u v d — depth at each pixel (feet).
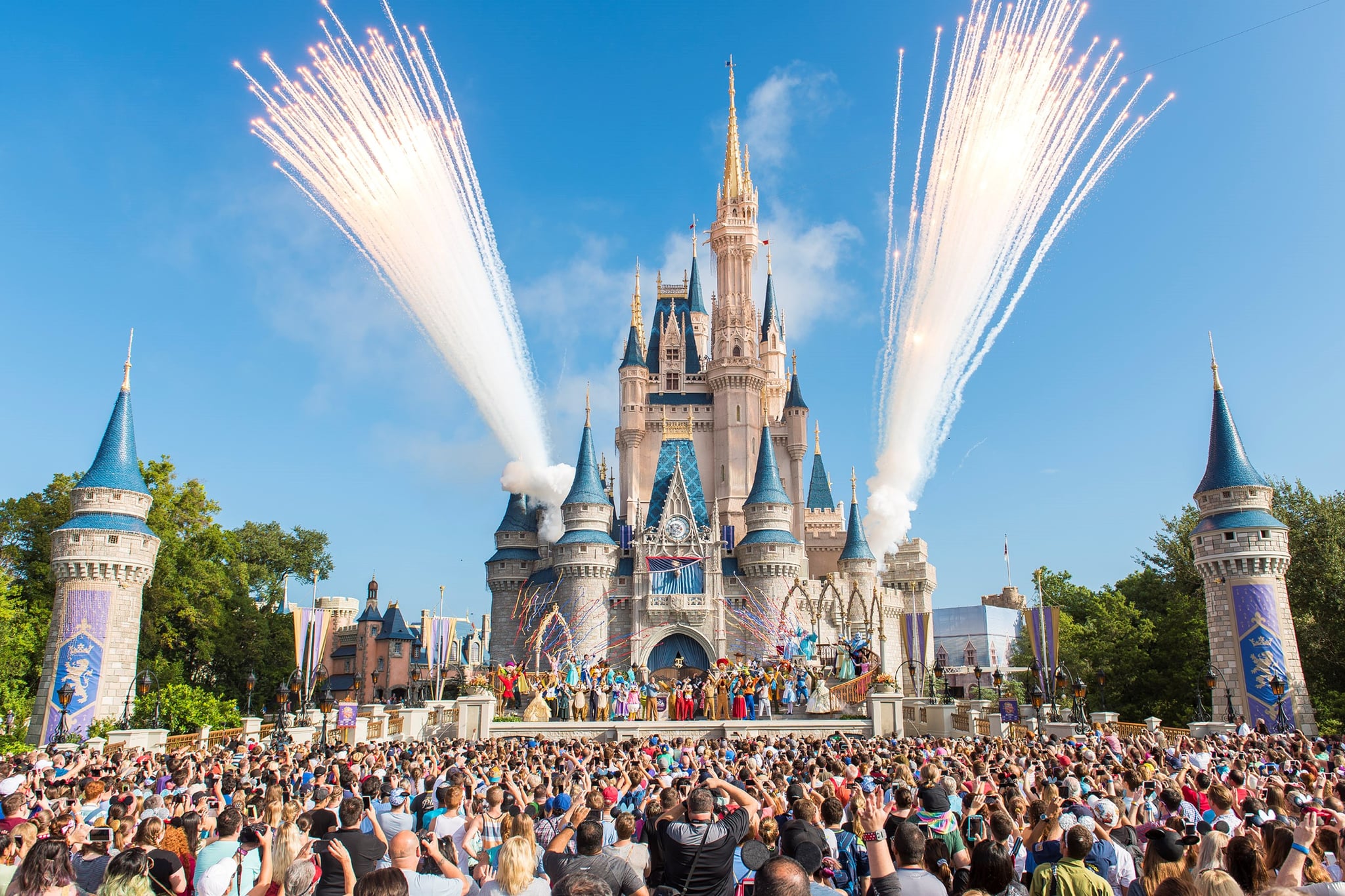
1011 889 33.68
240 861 42.52
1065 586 409.28
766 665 239.71
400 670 419.95
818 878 44.42
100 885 37.09
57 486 259.80
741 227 418.10
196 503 290.97
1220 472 216.13
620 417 405.59
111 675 206.49
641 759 87.97
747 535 338.54
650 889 39.75
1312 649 229.04
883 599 348.38
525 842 34.53
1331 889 30.37
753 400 403.54
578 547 326.24
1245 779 66.13
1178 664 261.65
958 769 79.36
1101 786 59.82
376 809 55.88
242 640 309.63
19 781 70.08
